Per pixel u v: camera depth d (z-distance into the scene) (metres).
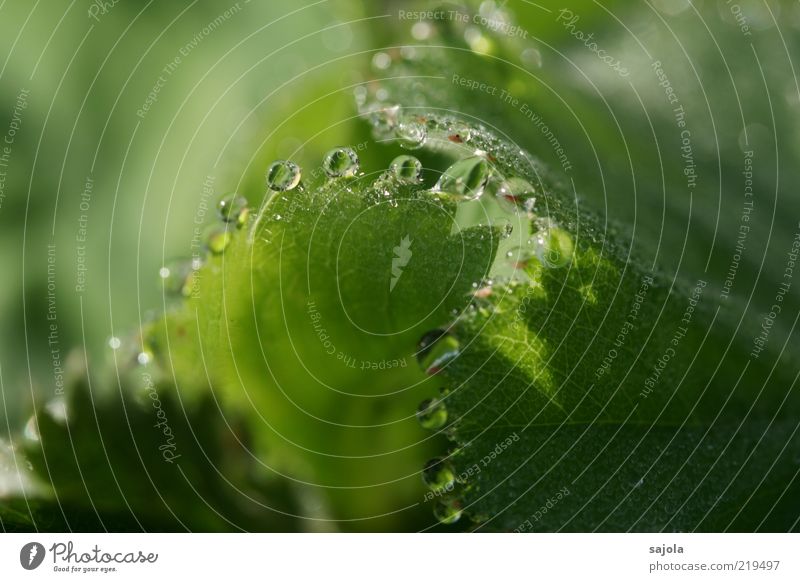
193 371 0.16
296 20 0.18
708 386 0.16
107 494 0.16
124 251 0.18
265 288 0.16
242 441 0.16
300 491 0.16
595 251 0.16
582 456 0.16
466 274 0.16
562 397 0.16
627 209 0.17
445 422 0.16
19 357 0.17
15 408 0.17
